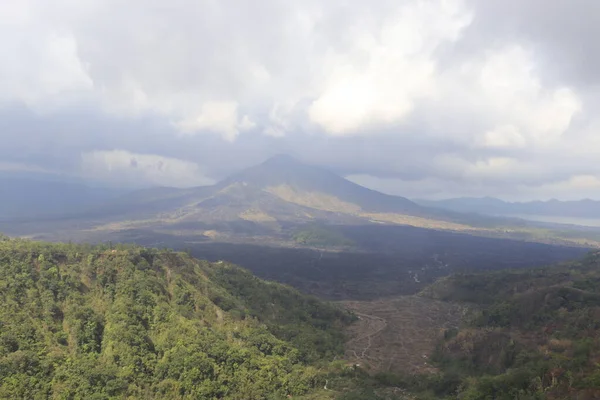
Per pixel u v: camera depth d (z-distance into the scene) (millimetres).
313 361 88188
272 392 72000
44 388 61625
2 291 75812
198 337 77188
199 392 66500
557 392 64812
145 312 80875
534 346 87750
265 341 86125
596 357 73625
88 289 84750
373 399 71500
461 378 81688
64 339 72250
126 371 66688
